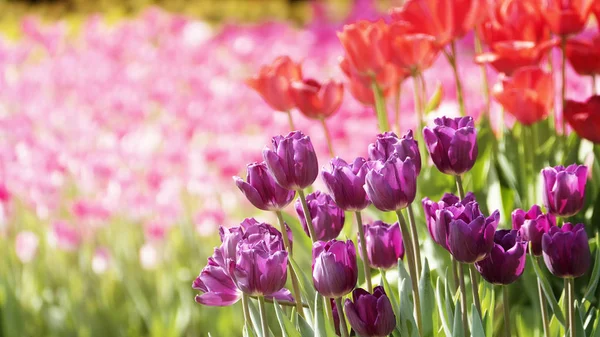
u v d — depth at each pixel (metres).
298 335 2.07
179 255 4.47
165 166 4.61
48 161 4.58
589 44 2.51
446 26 2.51
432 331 2.12
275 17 14.63
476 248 1.99
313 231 2.10
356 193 2.05
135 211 4.31
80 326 4.20
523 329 2.31
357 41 2.51
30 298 4.39
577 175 2.09
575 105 2.43
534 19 2.51
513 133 2.70
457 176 2.11
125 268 4.43
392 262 2.14
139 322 4.39
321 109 2.56
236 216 4.52
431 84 6.24
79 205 4.27
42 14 14.22
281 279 2.00
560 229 2.03
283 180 2.07
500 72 2.55
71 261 4.69
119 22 12.13
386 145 2.07
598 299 2.27
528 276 2.31
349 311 1.99
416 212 2.47
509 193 2.49
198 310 4.19
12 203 4.52
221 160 4.36
